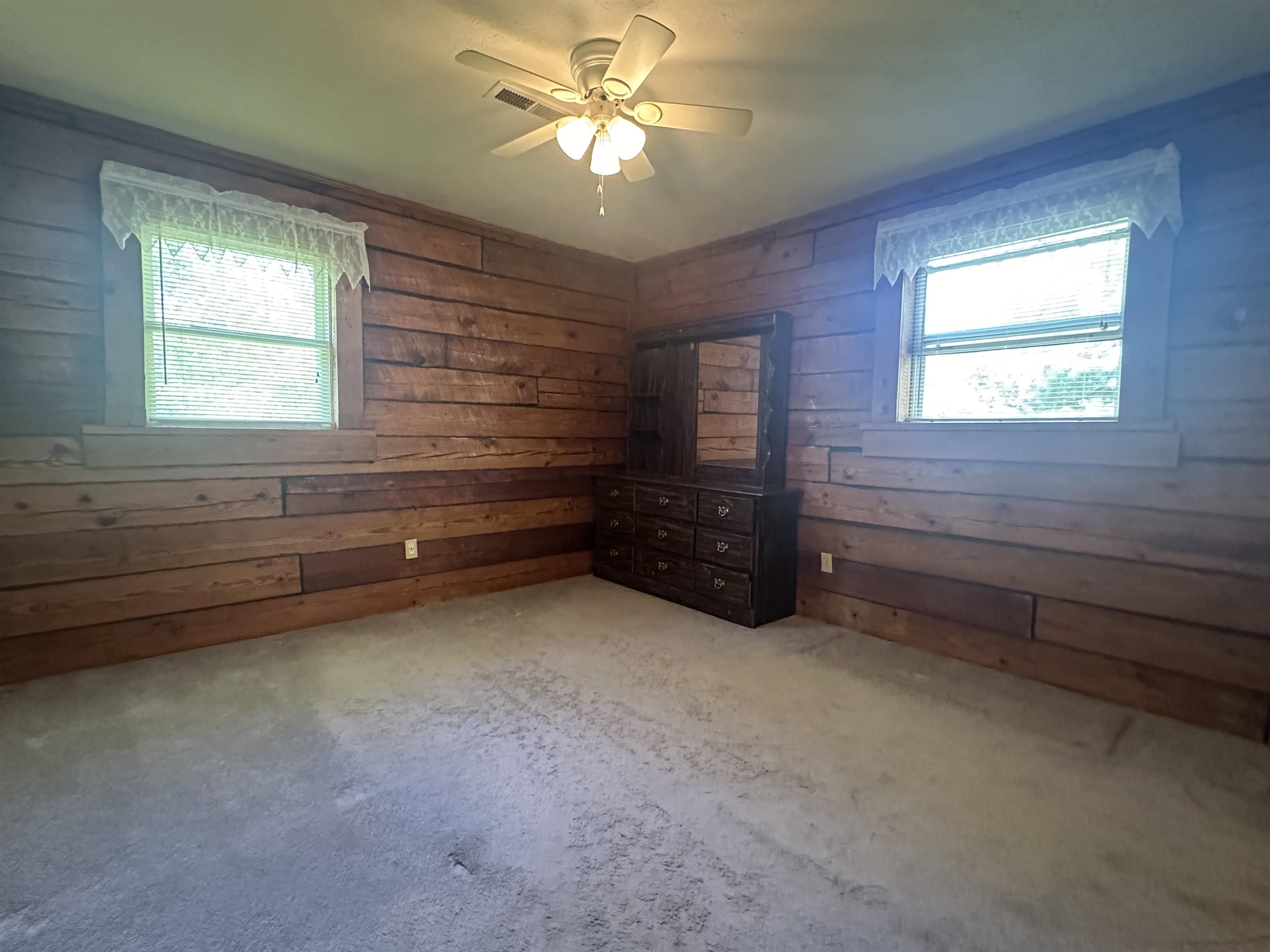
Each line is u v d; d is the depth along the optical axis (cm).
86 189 259
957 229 285
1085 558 258
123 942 132
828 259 343
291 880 150
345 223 321
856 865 158
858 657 297
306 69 220
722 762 204
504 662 285
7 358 248
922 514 306
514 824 172
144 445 276
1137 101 232
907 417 315
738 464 375
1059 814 179
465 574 388
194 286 288
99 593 271
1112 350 252
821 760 206
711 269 407
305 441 318
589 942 133
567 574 440
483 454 390
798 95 229
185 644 292
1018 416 279
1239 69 212
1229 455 224
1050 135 258
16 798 180
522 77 188
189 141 277
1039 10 183
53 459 258
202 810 176
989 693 259
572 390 433
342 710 236
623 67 179
